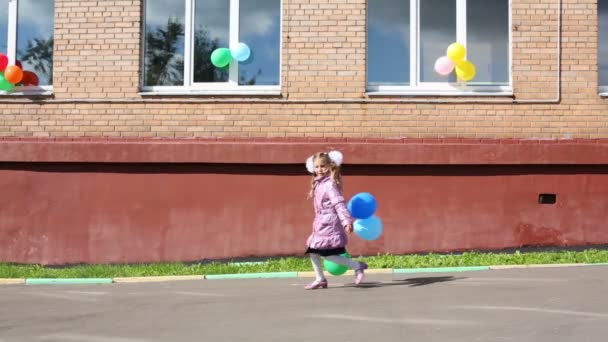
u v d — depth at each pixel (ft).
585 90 34.99
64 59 35.94
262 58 36.09
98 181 35.19
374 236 24.13
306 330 17.70
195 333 17.74
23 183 35.32
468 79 35.01
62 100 35.76
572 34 35.09
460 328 17.47
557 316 18.66
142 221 35.04
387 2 36.01
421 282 25.71
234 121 35.22
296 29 35.32
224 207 34.91
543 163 34.42
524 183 34.76
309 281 27.71
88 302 23.35
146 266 32.35
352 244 34.81
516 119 34.96
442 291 23.30
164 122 35.45
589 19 35.14
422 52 35.91
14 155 35.06
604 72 35.63
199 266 31.65
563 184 34.76
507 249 34.47
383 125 34.99
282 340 16.71
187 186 35.01
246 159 34.53
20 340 17.48
